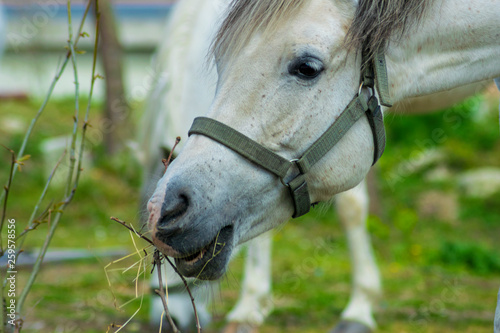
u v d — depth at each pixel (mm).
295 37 2701
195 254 2689
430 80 2979
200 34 4078
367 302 5348
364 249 5445
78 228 9867
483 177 12688
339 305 6199
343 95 2783
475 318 5824
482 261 8320
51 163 11844
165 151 3904
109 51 13117
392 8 2740
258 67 2719
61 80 18688
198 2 4340
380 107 2904
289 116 2719
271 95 2707
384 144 2973
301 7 2768
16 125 14547
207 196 2613
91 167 12273
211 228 2625
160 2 21562
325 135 2752
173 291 3934
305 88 2721
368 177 9914
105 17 13070
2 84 18328
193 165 2639
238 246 3059
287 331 5340
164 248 2615
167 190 2609
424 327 5492
